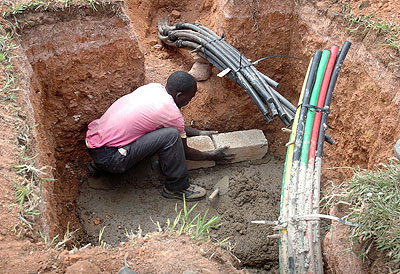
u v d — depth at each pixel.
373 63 2.95
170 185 3.28
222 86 3.71
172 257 2.00
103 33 3.25
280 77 3.84
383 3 3.16
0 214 2.00
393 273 1.81
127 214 3.27
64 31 3.14
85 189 3.42
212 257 2.07
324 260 2.21
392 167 2.15
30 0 3.06
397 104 2.73
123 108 3.06
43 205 2.25
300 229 2.19
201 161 3.54
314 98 2.66
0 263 1.82
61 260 1.89
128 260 1.96
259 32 3.59
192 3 4.44
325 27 3.31
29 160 2.34
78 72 3.26
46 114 3.27
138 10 4.29
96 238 3.09
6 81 2.67
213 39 3.51
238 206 3.34
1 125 2.43
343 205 2.13
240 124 3.85
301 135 2.52
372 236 1.94
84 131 3.51
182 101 3.13
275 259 3.04
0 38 2.83
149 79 3.79
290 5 3.53
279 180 3.54
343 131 3.24
